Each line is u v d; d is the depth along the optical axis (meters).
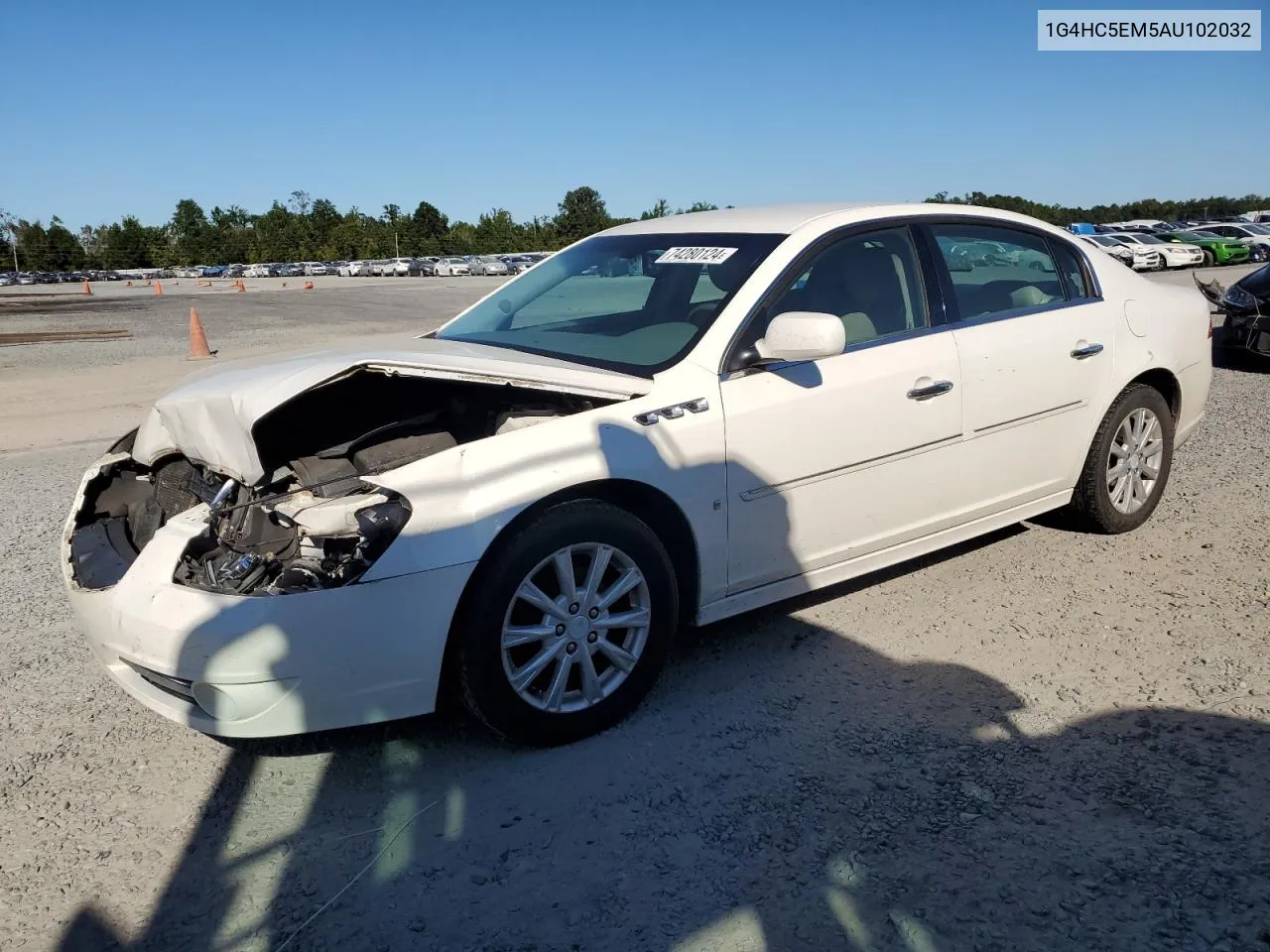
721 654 3.81
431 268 75.69
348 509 2.89
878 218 4.06
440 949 2.34
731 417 3.40
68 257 114.19
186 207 121.00
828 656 3.75
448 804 2.91
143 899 2.55
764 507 3.53
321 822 2.85
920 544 4.09
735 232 4.02
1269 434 6.91
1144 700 3.32
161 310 30.47
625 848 2.67
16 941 2.42
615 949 2.31
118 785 3.08
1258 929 2.28
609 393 3.21
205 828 2.84
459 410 3.58
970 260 4.29
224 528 3.17
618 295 4.10
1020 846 2.61
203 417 3.13
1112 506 4.81
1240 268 31.03
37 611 4.51
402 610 2.84
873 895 2.45
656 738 3.22
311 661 2.79
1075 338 4.46
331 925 2.43
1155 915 2.34
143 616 2.87
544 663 3.10
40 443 8.49
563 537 3.05
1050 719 3.23
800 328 3.28
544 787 2.98
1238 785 2.82
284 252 112.38
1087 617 4.01
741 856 2.62
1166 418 4.93
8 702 3.63
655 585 3.27
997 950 2.26
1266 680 3.41
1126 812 2.72
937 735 3.17
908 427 3.86
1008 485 4.34
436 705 2.97
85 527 3.63
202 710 2.90
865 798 2.85
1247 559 4.53
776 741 3.18
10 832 2.85
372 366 3.03
